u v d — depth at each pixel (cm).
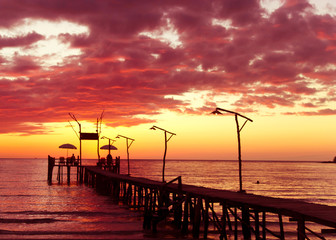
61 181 7062
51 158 6444
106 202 3725
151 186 2670
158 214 2244
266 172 16500
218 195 2002
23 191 4931
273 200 1791
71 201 3809
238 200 1786
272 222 2877
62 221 2605
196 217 1966
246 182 9325
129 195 3600
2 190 5075
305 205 1599
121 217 2781
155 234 2161
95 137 6334
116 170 6178
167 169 18050
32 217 2777
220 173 14425
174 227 2381
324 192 6812
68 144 5800
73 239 2041
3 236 2111
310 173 16162
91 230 2277
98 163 6106
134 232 2220
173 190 2395
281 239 1602
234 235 2139
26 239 2036
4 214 2922
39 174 10488
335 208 1496
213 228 2492
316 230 2736
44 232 2220
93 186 5428
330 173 16462
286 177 12244
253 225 2677
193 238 1978
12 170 13412
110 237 2086
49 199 4003
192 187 2541
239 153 2394
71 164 6331
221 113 2506
